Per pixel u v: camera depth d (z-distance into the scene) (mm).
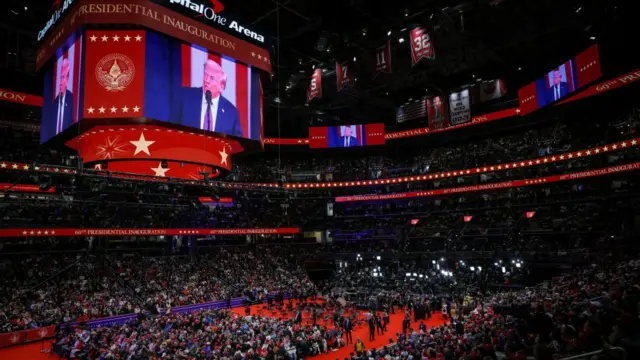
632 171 36812
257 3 30969
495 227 46625
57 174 18766
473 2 29766
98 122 20500
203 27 23031
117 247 43469
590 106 41875
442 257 44969
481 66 41000
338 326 28750
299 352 23359
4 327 27078
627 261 25547
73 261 38219
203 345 22094
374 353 20109
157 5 21156
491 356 13000
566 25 31203
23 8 29875
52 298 32125
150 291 37406
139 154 21203
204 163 23016
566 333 10859
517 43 34625
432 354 16203
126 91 20422
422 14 31266
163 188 43531
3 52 33562
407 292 39531
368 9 31062
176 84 21844
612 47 30484
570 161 45406
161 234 39312
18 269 35125
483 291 38156
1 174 38125
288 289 44344
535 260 37031
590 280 23766
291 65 39844
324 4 30844
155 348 21125
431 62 39062
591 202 39250
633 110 39531
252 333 24266
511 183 45875
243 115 24656
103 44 20609
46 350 25812
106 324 30953
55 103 22391
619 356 6098
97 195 39500
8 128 40844
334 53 36500
